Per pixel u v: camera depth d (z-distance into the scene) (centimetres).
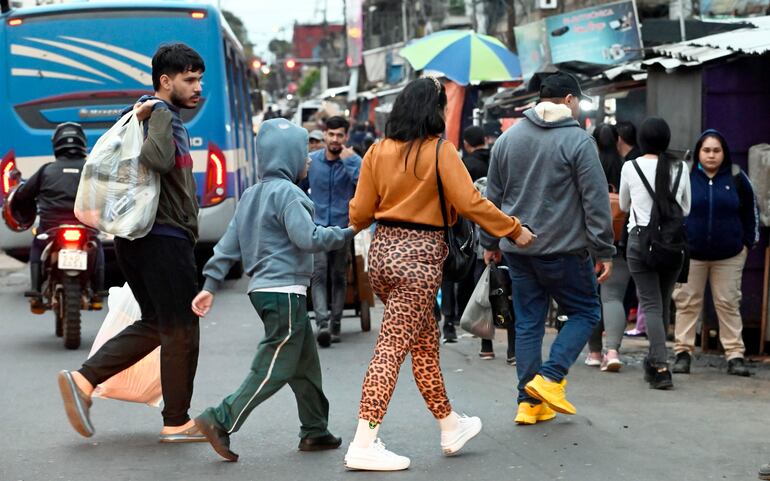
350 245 1074
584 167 653
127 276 622
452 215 585
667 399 762
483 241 727
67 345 988
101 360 617
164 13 1417
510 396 775
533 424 678
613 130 976
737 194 842
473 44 1686
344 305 1084
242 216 595
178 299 614
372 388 569
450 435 600
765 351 952
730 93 934
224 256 595
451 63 1667
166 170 597
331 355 955
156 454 609
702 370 874
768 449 618
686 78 950
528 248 663
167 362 622
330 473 569
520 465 583
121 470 577
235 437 647
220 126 1430
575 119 676
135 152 597
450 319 1038
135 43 1411
